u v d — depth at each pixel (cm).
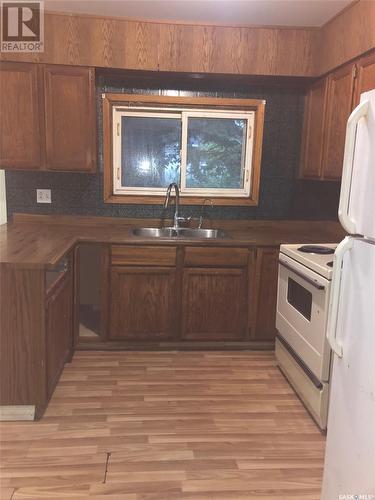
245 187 366
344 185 142
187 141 355
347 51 273
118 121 346
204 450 209
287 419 238
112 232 330
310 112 342
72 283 304
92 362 303
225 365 306
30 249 249
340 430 150
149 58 313
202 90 349
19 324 221
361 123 138
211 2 275
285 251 280
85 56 308
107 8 289
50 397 244
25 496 175
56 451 204
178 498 176
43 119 313
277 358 304
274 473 194
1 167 317
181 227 360
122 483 184
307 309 244
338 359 152
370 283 129
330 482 158
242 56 319
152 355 319
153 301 318
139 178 359
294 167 367
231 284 321
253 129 356
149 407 246
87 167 322
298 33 319
